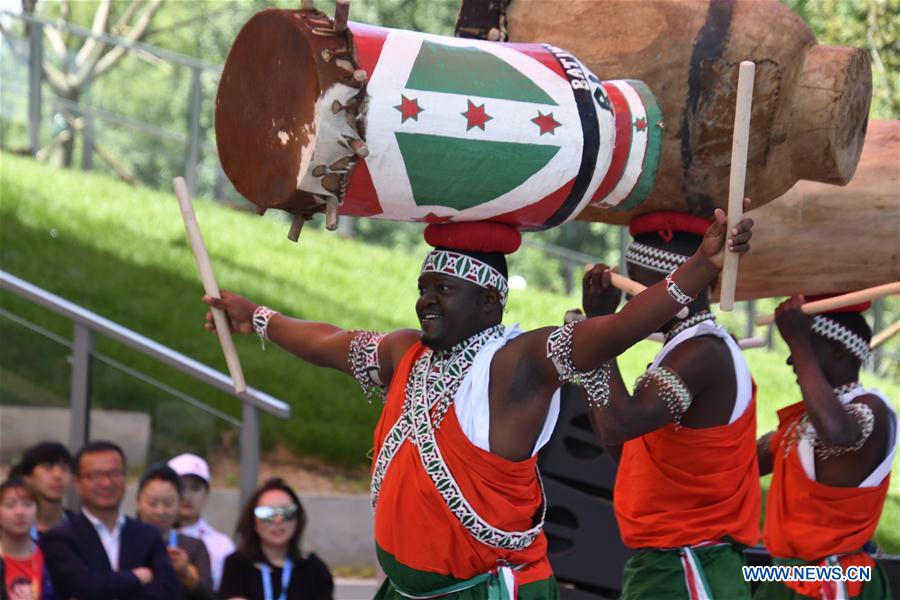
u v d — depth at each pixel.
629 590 7.77
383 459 6.27
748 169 7.49
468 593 6.19
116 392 14.48
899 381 27.55
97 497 10.95
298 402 20.02
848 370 8.75
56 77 37.47
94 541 10.83
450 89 5.84
